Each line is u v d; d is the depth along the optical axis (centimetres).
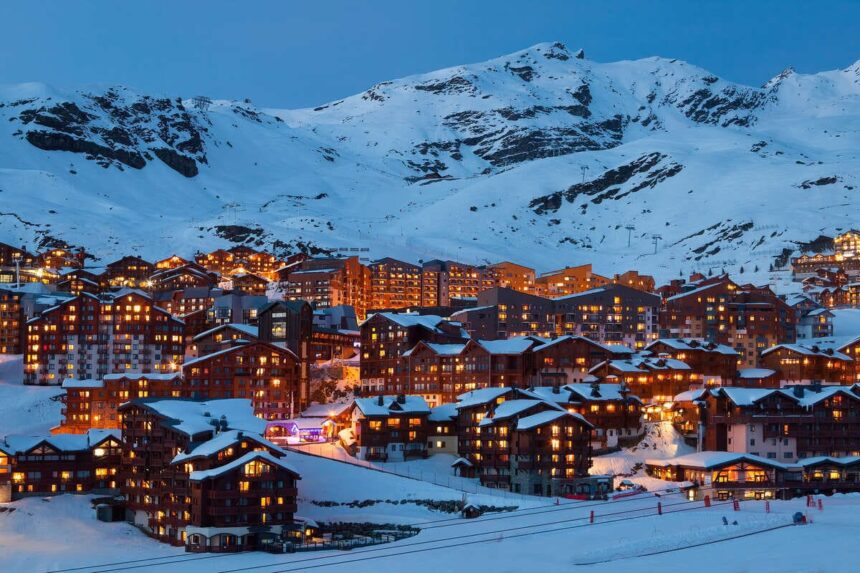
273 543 15975
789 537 15175
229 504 16238
